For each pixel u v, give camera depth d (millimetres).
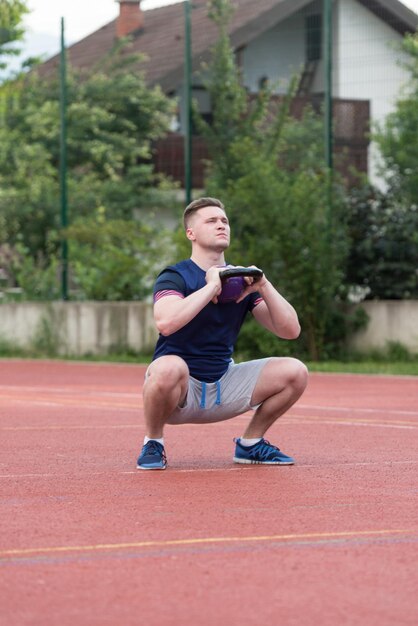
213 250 7488
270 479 7250
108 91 32062
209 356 7516
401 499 6492
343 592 4418
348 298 21047
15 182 29875
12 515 6031
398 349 20094
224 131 23000
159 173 31547
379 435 9914
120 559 4961
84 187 29203
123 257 23734
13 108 32062
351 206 21000
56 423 11172
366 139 24703
